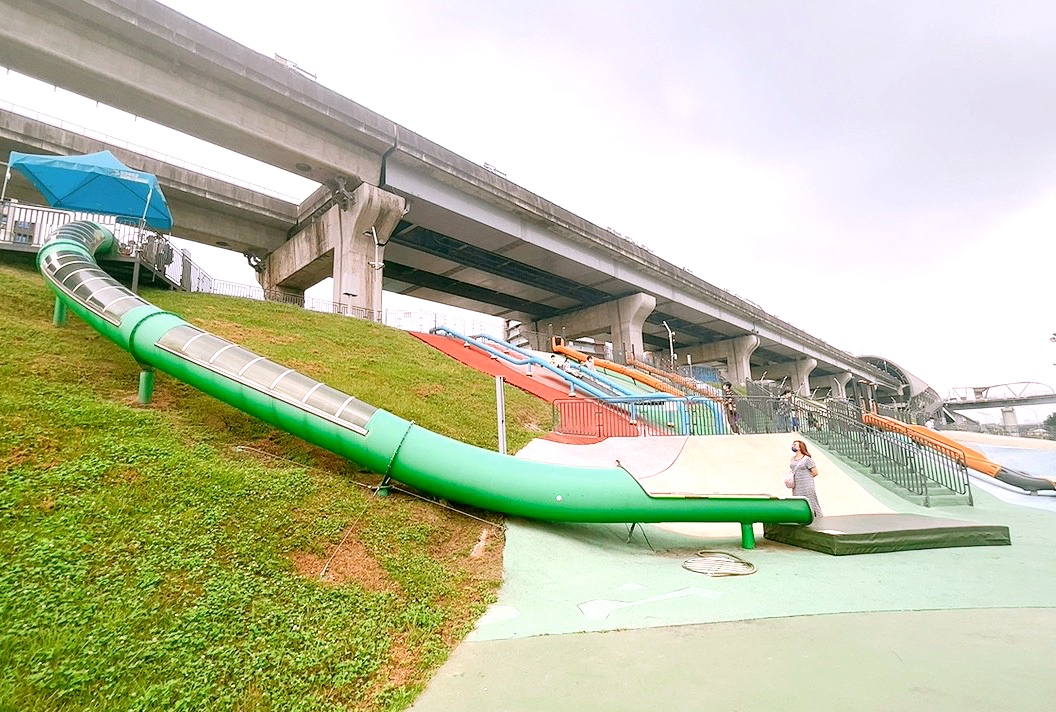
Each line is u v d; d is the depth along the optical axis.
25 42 20.08
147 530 5.34
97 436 6.96
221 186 33.84
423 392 14.14
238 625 4.49
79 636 3.97
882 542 8.06
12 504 5.18
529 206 36.94
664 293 52.38
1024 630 4.79
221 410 9.05
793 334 72.00
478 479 8.07
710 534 9.39
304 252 34.81
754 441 14.82
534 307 58.69
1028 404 94.94
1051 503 13.91
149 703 3.59
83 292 9.67
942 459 14.05
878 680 3.86
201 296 19.08
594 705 3.70
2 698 3.41
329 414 8.03
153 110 23.86
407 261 43.94
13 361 8.62
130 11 21.42
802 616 5.28
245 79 24.58
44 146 26.62
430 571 6.21
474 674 4.29
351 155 29.17
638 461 12.73
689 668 4.18
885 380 98.69
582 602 5.91
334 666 4.28
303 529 6.18
